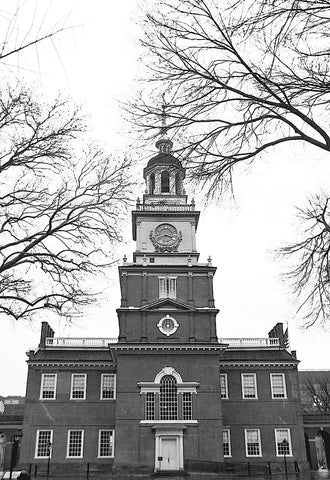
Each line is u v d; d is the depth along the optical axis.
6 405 77.00
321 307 15.44
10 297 16.81
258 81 9.86
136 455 42.69
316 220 14.90
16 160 14.78
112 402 52.78
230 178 11.52
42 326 57.88
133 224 57.16
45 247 17.59
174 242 52.75
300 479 38.84
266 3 8.89
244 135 10.89
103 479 40.16
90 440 51.16
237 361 54.62
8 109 13.81
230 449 51.28
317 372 96.56
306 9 8.71
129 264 50.25
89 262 18.09
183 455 42.72
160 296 49.34
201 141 10.92
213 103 10.55
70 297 17.75
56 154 15.47
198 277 50.38
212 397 44.84
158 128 10.97
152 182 57.41
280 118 10.15
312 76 9.61
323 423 58.56
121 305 48.56
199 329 47.78
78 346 56.75
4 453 55.47
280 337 58.03
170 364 45.91
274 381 54.34
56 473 48.66
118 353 46.00
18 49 7.64
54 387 53.22
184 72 10.38
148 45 10.42
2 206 15.61
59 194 16.78
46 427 51.47
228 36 9.77
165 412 44.44
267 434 52.00
